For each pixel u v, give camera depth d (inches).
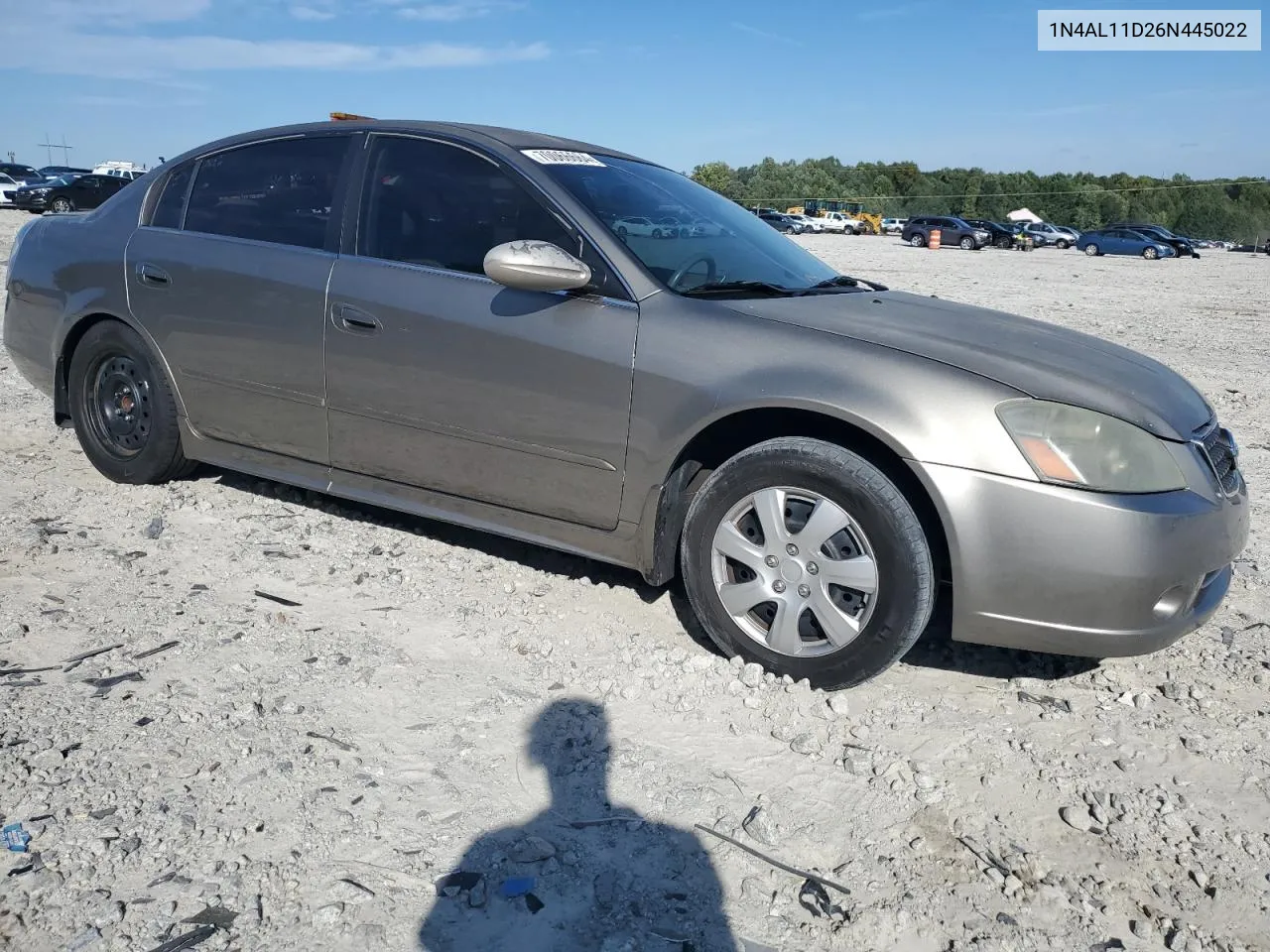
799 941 83.4
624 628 138.5
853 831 97.7
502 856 91.0
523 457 139.0
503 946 80.7
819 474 118.2
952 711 121.4
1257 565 173.5
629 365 129.3
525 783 102.0
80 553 152.6
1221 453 127.0
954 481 112.4
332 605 140.5
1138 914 88.9
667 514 132.2
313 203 159.3
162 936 79.3
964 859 94.6
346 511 178.9
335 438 156.3
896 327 129.2
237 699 113.8
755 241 159.3
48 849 87.8
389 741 107.9
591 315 132.6
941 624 144.5
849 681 120.6
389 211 151.9
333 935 80.8
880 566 116.0
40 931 79.0
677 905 86.4
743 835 96.2
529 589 149.4
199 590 142.6
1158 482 114.9
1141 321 571.5
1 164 1378.0
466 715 113.9
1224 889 92.5
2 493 177.8
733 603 126.1
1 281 421.1
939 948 83.7
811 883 90.2
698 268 140.8
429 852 91.0
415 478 150.6
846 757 109.3
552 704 117.2
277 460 165.2
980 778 107.6
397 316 145.4
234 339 162.6
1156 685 130.5
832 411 116.9
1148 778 109.4
